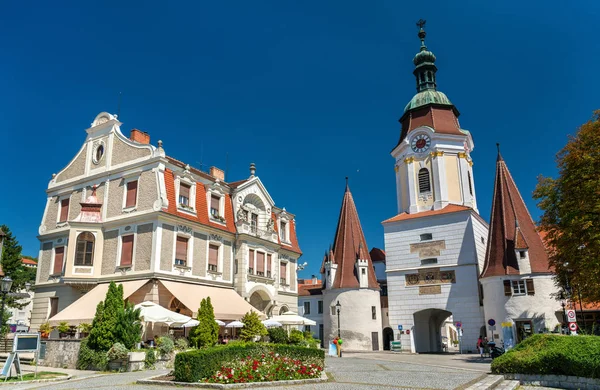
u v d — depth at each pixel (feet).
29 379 63.67
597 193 91.61
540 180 112.27
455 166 184.34
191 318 100.07
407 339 167.32
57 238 126.00
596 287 93.91
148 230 110.63
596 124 99.14
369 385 58.95
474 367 93.56
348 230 187.93
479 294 161.07
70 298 117.39
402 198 191.72
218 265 125.90
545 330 130.31
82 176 128.88
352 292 172.55
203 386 54.34
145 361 79.25
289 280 155.02
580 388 62.49
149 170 114.62
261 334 107.86
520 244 142.92
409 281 174.40
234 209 135.44
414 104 197.36
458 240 168.86
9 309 199.82
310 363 68.23
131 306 83.61
